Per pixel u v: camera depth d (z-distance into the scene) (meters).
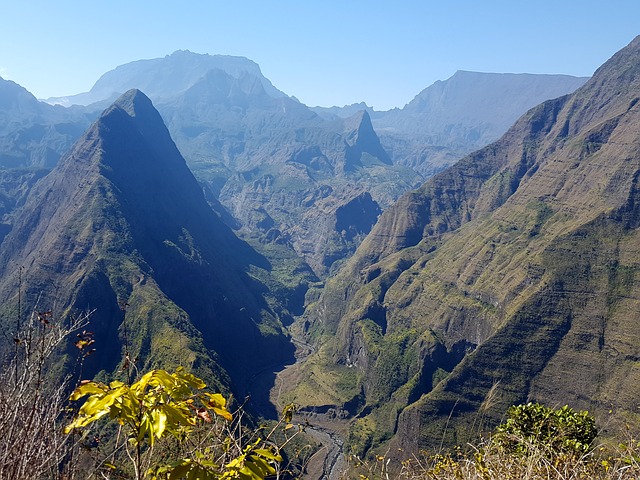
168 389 3.55
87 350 6.89
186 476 3.54
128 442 4.61
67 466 5.36
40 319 6.74
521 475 7.79
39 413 5.70
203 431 5.76
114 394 3.41
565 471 7.50
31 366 6.18
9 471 5.24
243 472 3.64
